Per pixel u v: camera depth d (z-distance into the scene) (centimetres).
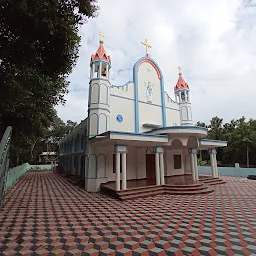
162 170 1210
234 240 455
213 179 1494
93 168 1244
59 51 596
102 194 1118
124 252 409
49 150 4306
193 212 706
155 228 547
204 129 1211
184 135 1202
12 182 1498
